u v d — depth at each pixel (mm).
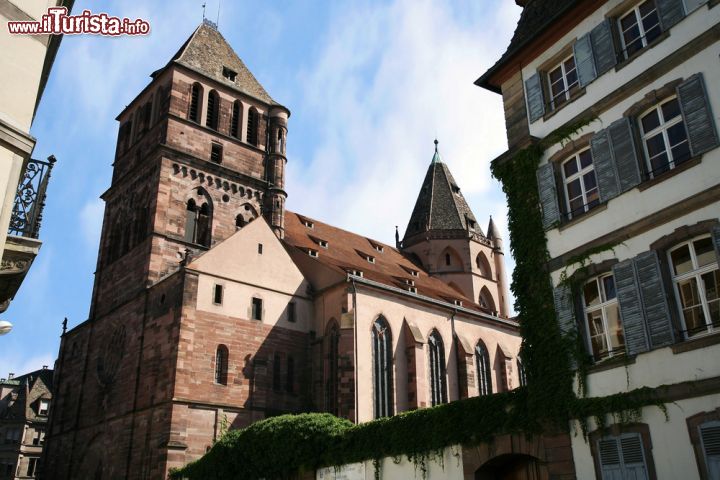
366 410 48875
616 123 23078
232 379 46906
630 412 20062
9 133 16562
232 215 60000
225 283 49219
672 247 20703
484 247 82688
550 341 23484
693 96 20641
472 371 59188
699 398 18453
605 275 22734
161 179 56125
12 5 17547
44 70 23297
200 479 38781
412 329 55000
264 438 35062
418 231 82188
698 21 21312
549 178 25562
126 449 45906
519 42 28016
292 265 54500
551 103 27000
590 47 25094
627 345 20828
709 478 17766
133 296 52812
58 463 54438
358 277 52781
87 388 54938
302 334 52812
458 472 25641
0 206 16125
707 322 19234
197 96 62531
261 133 65688
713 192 19484
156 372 46312
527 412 23484
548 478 22219
